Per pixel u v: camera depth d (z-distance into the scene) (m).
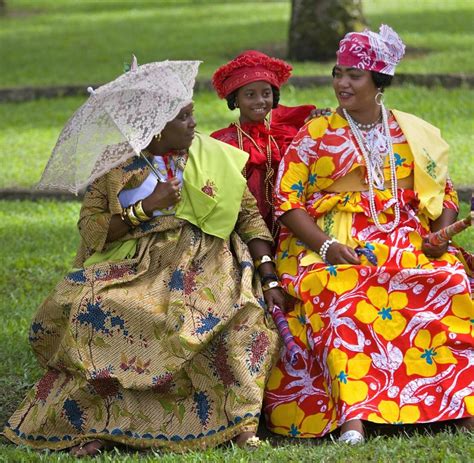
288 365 10.77
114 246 10.88
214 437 10.16
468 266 11.44
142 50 37.06
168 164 10.88
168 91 10.16
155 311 10.31
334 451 9.52
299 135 11.31
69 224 18.95
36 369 12.39
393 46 11.00
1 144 25.27
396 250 10.77
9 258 16.95
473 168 19.95
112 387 10.29
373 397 10.20
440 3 45.19
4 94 31.03
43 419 10.37
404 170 11.12
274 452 9.59
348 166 11.05
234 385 10.22
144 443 10.23
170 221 10.76
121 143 10.16
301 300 10.82
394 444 9.59
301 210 11.10
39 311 10.82
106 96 10.16
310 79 28.23
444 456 9.22
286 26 40.81
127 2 54.38
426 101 25.72
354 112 11.19
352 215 11.07
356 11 32.41
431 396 10.21
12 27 47.03
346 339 10.37
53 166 10.37
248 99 11.83
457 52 31.77
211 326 10.26
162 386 10.22
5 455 9.93
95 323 10.32
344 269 10.60
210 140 11.21
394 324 10.44
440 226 11.33
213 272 10.67
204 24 43.25
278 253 11.41
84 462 9.68
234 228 11.28
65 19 48.75
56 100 30.47
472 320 10.49
